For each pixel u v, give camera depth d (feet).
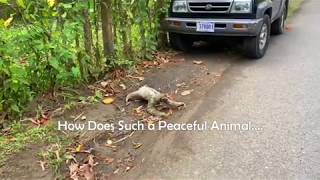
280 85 12.16
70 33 10.25
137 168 8.10
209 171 7.93
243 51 15.03
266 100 11.09
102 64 12.14
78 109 10.32
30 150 8.49
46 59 10.13
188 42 15.49
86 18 11.15
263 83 12.32
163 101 10.69
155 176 7.83
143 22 13.69
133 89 11.71
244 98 11.23
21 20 9.78
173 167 8.10
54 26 10.08
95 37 12.18
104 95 11.19
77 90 11.18
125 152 8.63
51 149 8.53
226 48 16.07
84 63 11.32
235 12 13.67
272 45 16.81
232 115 10.21
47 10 9.81
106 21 12.10
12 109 9.56
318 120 9.91
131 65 12.96
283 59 14.74
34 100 10.28
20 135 9.02
